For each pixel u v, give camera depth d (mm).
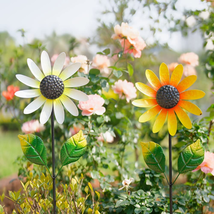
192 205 1864
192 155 1521
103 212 1820
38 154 1528
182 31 2617
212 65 2547
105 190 1915
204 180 1880
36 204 1699
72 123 1979
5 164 4219
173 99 1506
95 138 1983
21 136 1518
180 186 1898
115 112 2135
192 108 1499
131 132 2242
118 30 1896
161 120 1543
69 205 1664
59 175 2154
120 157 2203
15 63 3109
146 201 1707
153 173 1845
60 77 1547
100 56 2148
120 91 2020
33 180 1727
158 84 1565
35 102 1512
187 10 2424
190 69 2438
